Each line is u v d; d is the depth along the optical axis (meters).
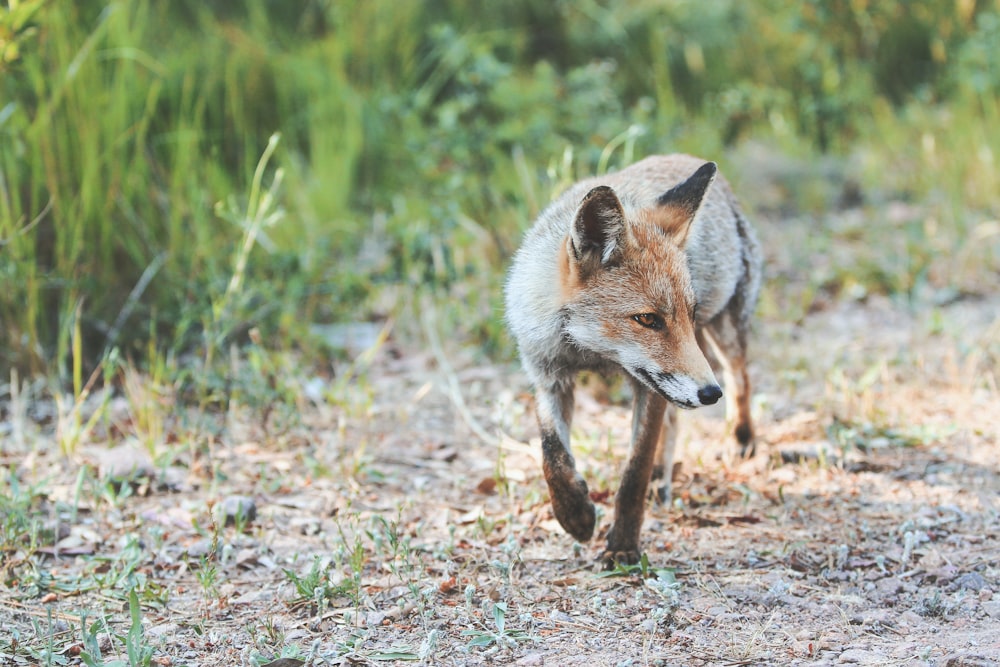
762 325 13.26
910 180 18.39
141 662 6.16
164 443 9.95
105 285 12.10
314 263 13.80
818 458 9.37
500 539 8.02
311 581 7.03
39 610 7.02
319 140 16.61
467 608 6.83
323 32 20.11
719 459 9.60
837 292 14.46
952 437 9.84
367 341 12.78
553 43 21.70
